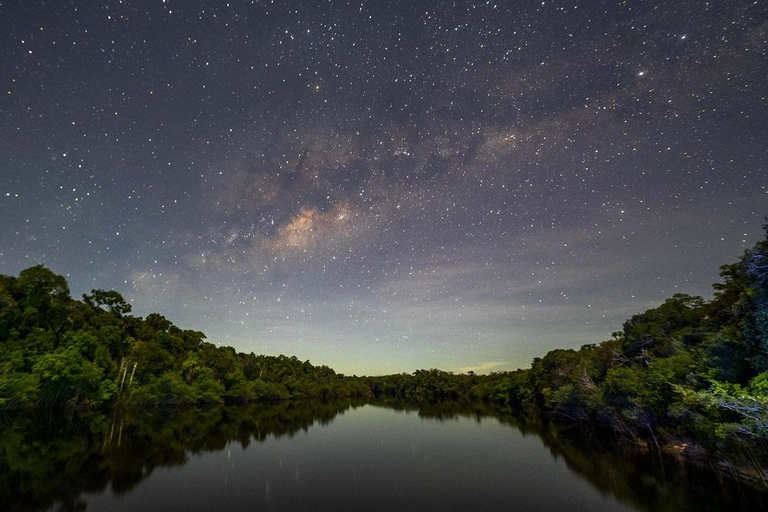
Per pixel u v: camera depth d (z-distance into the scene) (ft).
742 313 61.87
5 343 150.61
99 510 50.21
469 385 456.04
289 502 56.54
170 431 123.54
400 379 557.74
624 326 135.23
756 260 56.24
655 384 79.77
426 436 125.08
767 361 55.77
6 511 48.73
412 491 62.75
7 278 179.01
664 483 65.67
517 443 110.63
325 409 251.80
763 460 57.88
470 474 74.02
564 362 186.09
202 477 68.13
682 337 93.45
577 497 59.52
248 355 421.18
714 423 59.11
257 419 173.99
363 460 86.22
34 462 71.82
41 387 142.00
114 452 85.51
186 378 269.85
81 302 231.50
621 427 107.76
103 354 190.80
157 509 51.75
